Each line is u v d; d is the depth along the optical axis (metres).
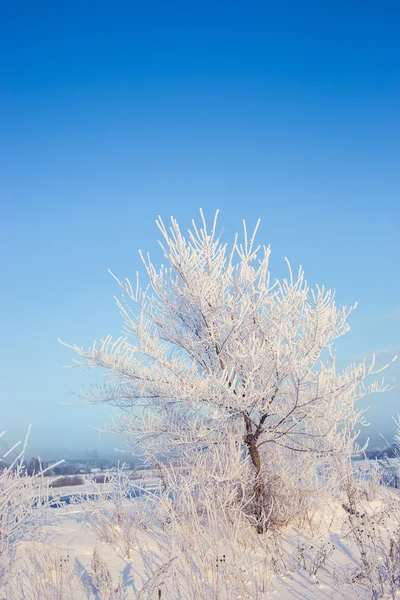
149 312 8.34
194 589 4.71
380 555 6.18
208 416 8.08
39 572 5.26
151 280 8.50
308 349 7.39
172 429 8.17
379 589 4.97
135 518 7.37
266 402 7.72
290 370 7.11
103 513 7.56
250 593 5.18
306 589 5.31
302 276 8.06
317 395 7.16
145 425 8.28
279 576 5.74
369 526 7.40
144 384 7.97
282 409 7.81
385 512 7.52
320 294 7.71
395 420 10.46
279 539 6.98
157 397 8.31
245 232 8.19
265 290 7.95
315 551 6.71
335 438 8.49
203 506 7.15
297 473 8.38
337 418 7.81
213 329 8.02
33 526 6.48
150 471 8.67
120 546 6.70
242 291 7.98
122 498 7.85
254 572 5.79
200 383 7.38
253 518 7.30
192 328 8.40
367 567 5.19
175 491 7.29
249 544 6.71
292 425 8.02
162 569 4.63
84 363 8.17
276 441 8.09
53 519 8.40
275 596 5.11
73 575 5.34
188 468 8.11
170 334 8.41
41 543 6.43
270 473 8.18
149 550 6.54
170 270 8.42
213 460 7.86
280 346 7.29
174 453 8.48
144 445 8.46
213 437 8.18
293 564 6.10
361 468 9.84
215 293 7.82
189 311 8.35
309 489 8.25
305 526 7.94
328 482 8.66
